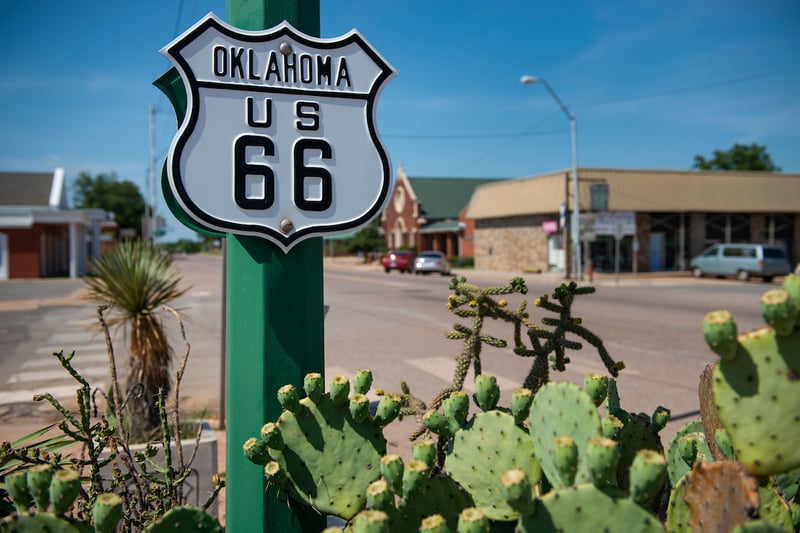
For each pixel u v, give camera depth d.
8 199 41.34
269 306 2.22
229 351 2.24
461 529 1.48
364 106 2.34
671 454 2.27
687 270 35.53
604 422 1.84
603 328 12.91
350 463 2.00
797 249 36.91
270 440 1.94
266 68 2.23
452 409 1.94
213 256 103.50
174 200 2.21
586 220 29.22
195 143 2.16
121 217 75.00
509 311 2.41
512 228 38.72
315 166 2.28
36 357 10.39
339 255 80.38
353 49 2.33
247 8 2.27
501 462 1.84
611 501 1.42
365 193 2.33
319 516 2.26
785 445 1.45
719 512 1.48
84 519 2.31
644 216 34.72
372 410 3.18
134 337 5.58
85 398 2.86
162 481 2.45
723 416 1.50
